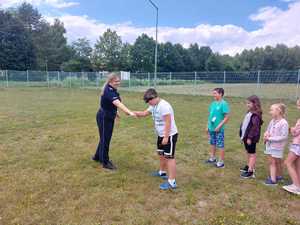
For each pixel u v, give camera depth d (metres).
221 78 19.27
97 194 3.38
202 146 5.77
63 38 62.44
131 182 3.79
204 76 20.19
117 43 65.19
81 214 2.89
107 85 4.18
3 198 3.21
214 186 3.71
